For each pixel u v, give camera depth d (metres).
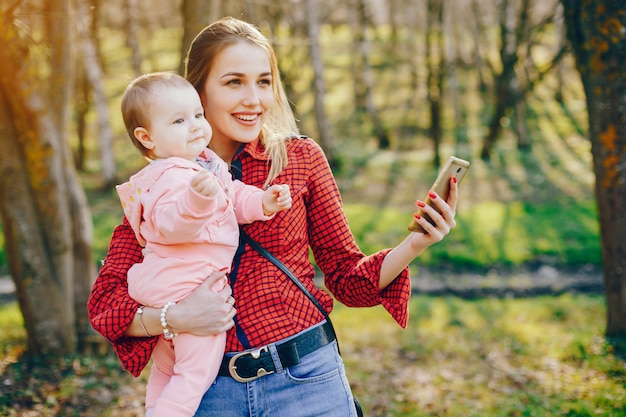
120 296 1.87
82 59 16.75
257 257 1.86
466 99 24.73
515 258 11.03
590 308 8.17
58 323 6.07
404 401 5.45
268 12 15.45
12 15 5.34
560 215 13.00
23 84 5.61
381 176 17.12
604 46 5.45
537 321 7.78
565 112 23.45
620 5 5.38
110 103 24.03
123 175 17.84
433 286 10.17
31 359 5.99
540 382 5.59
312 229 2.03
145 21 18.97
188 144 1.87
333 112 23.53
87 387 5.51
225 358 1.81
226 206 1.82
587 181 16.11
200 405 1.82
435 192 1.83
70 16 6.11
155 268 1.80
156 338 1.87
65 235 6.07
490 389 5.59
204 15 5.51
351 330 7.66
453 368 6.25
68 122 6.32
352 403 1.92
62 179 6.04
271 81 2.01
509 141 20.62
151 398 1.91
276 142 1.98
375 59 29.47
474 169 17.48
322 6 23.61
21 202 5.87
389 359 6.61
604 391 5.13
